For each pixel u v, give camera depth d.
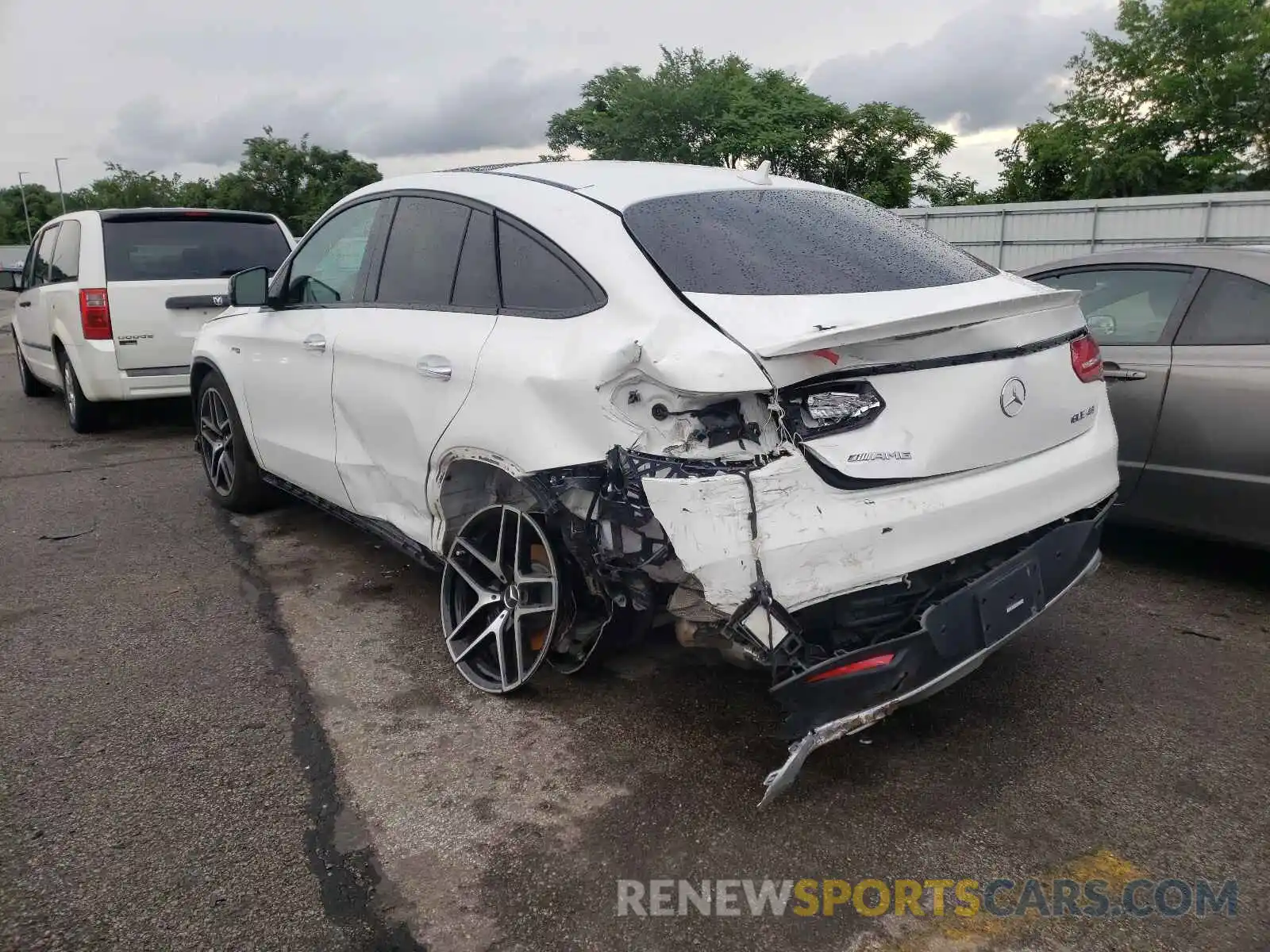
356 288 4.04
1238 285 4.19
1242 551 4.71
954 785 2.88
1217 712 3.29
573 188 3.30
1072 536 2.98
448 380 3.28
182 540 5.18
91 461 7.12
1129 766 2.96
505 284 3.25
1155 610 4.14
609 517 2.72
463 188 3.60
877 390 2.52
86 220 7.58
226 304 7.66
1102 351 4.52
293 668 3.67
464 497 3.49
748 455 2.44
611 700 3.39
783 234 3.11
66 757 3.05
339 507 4.36
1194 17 26.27
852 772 2.95
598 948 2.25
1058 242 20.50
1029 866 2.52
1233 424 4.04
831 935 2.28
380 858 2.56
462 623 3.52
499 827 2.69
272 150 50.75
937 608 2.59
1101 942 2.26
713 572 2.43
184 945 2.25
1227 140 26.61
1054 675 3.56
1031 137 29.45
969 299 2.91
